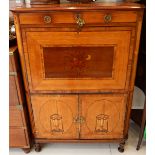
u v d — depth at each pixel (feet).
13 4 4.77
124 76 4.21
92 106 4.58
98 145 5.55
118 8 3.53
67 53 3.99
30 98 4.51
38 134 5.01
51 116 4.73
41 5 4.05
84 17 3.63
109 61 4.06
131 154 5.27
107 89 4.35
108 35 3.80
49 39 3.85
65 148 5.47
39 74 4.21
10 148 5.45
